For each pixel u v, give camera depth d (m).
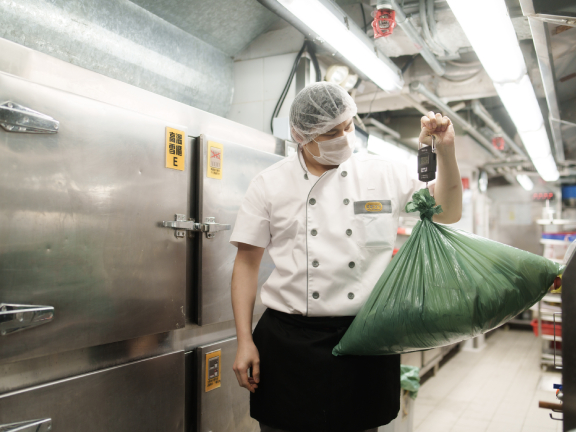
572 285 0.97
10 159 1.06
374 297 1.06
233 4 2.26
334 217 1.17
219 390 1.71
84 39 1.73
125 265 1.33
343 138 1.12
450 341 1.03
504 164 5.93
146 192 1.40
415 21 2.34
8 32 1.48
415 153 4.96
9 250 1.06
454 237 1.08
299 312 1.16
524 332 7.61
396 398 1.21
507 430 3.21
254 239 1.25
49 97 1.14
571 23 1.32
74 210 1.19
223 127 1.85
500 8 1.67
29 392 1.11
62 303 1.16
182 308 1.51
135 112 1.37
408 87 3.08
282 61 2.66
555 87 2.04
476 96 3.14
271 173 1.27
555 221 5.68
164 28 2.11
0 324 1.03
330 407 1.10
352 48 2.18
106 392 1.29
